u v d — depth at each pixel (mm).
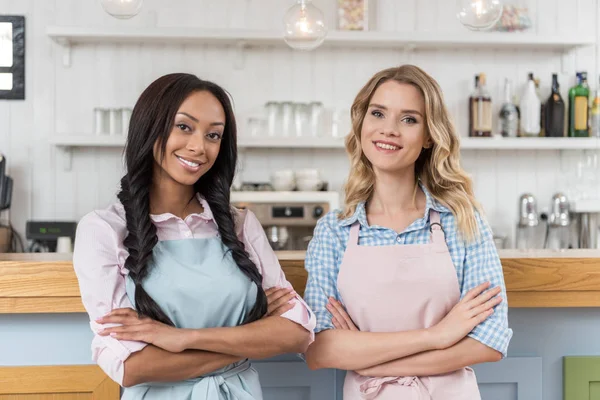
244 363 1464
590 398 1869
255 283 1436
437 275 1486
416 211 1591
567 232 4004
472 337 1441
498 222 4141
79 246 1394
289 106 3891
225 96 1458
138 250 1369
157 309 1352
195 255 1418
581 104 3914
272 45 4035
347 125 3980
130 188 1407
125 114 3820
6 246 3826
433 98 1532
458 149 1586
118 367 1303
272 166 4082
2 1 3975
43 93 3992
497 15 2162
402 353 1441
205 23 4047
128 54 4012
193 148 1378
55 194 3996
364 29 3930
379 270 1495
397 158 1522
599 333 1877
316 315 1533
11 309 1690
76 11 4000
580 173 4137
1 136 3984
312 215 3777
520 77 4129
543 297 1784
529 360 1838
